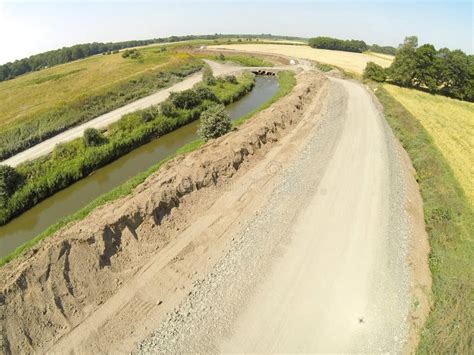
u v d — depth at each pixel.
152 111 42.28
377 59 99.69
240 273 17.27
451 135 38.88
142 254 18.20
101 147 33.94
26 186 27.58
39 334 13.85
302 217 21.59
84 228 17.75
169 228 20.19
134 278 16.94
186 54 87.00
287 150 31.47
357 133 36.00
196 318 14.91
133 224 18.89
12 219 25.70
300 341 13.85
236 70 75.25
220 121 33.12
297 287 16.41
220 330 14.36
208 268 17.64
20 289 14.38
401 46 64.69
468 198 24.88
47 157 32.31
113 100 49.59
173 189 21.83
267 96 58.84
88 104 46.38
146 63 73.75
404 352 13.43
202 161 25.27
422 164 29.27
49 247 16.08
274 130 34.62
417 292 16.23
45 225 24.56
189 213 21.73
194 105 47.47
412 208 23.16
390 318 14.86
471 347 12.67
